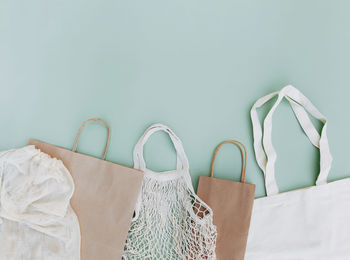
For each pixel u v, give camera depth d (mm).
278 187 864
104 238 788
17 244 747
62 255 757
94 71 874
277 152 871
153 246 818
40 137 870
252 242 830
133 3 876
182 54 875
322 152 851
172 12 878
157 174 817
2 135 874
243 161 854
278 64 878
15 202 745
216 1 879
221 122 871
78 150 862
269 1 880
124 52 873
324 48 882
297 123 875
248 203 794
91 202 805
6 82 874
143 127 864
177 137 836
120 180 798
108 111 868
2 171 766
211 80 874
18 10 875
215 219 806
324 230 823
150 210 813
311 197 833
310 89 880
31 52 875
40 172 772
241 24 879
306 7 884
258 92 874
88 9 877
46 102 874
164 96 870
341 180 841
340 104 880
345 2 879
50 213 755
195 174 863
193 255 772
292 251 817
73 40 876
